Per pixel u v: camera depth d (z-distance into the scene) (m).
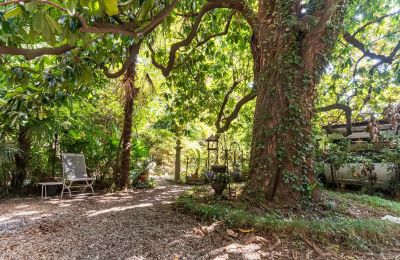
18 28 1.64
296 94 4.14
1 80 3.43
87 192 6.39
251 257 2.54
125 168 6.68
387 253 2.79
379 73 6.21
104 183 7.05
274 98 4.21
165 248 2.68
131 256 2.51
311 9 4.13
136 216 3.84
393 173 6.33
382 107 7.27
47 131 5.81
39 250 2.66
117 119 7.70
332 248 2.78
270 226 3.07
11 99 2.78
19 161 6.07
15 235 3.13
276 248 2.74
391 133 6.70
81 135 7.05
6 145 5.46
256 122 4.38
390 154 6.27
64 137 6.88
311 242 2.86
